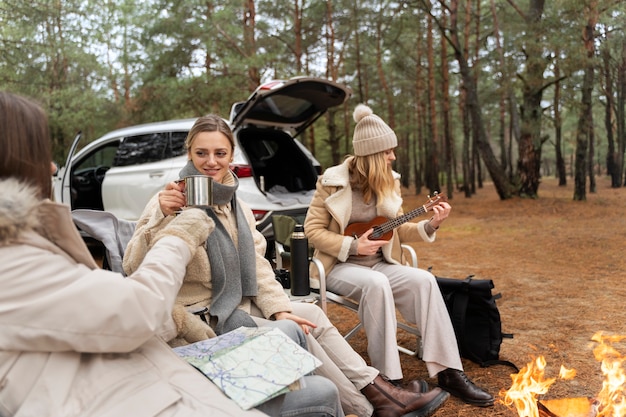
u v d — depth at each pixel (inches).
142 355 53.3
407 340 151.3
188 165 92.0
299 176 226.2
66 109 499.5
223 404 52.2
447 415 101.2
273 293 92.1
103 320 46.4
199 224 59.9
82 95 520.7
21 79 459.2
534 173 659.4
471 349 125.3
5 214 44.8
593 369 122.9
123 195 242.8
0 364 46.3
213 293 84.2
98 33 551.5
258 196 196.5
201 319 82.4
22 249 46.5
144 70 532.7
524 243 334.6
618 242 315.9
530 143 658.2
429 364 108.0
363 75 1022.4
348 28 714.2
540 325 160.1
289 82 187.2
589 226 406.0
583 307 178.9
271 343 62.8
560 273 238.8
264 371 58.2
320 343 96.4
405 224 131.6
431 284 110.7
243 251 90.0
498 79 599.5
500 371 123.0
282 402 59.2
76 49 520.7
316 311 97.7
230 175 94.1
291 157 227.8
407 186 1428.4
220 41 509.7
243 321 82.7
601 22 578.6
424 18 740.0
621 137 967.0
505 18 703.1
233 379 56.6
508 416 100.0
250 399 54.1
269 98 198.2
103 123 582.2
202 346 63.8
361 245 117.5
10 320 45.4
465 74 671.8
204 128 90.4
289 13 655.8
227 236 86.7
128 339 48.1
